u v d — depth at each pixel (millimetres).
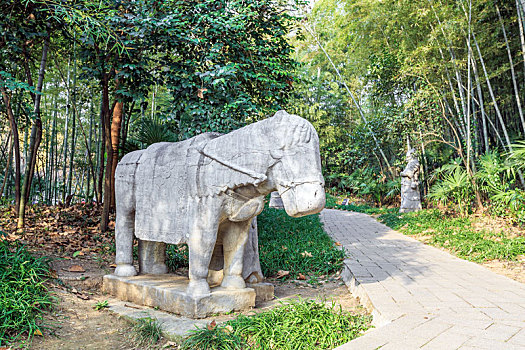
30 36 5574
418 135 12406
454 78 11031
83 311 3516
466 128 10289
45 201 10883
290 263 5570
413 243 7289
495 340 2457
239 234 3707
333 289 4590
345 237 8148
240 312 3529
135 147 8203
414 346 2381
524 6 8148
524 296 3615
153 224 3885
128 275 4125
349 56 18656
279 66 6262
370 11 12547
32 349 2754
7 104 7027
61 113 12594
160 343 2926
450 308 3178
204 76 5332
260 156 3248
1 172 11031
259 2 6145
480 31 9719
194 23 5652
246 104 5609
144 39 5418
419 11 9641
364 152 17328
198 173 3553
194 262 3457
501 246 5941
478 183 9469
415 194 12445
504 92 10672
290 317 3043
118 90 5574
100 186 8422
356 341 2473
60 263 4652
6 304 2984
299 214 3092
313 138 3168
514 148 9562
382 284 4055
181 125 5906
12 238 5352
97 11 5062
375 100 15078
